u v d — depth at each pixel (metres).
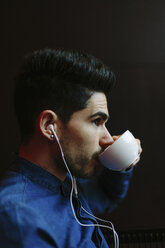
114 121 1.83
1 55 1.81
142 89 1.82
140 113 1.83
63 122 0.66
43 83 0.66
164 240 1.45
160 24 1.78
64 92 0.65
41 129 0.65
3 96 1.83
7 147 1.84
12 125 1.84
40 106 0.66
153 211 1.85
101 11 1.78
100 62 0.71
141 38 1.80
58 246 0.61
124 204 1.85
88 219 0.78
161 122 1.83
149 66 1.81
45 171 0.69
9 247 0.54
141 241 1.45
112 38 1.80
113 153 0.77
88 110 0.67
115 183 1.09
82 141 0.67
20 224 0.56
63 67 0.65
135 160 0.84
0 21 1.79
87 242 0.69
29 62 0.68
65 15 1.79
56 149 0.68
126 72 1.81
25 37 1.80
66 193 0.74
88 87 0.66
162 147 1.83
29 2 1.78
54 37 1.80
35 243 0.56
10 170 0.70
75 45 1.80
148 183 1.85
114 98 1.82
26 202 0.62
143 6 1.78
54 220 0.65
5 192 0.62
